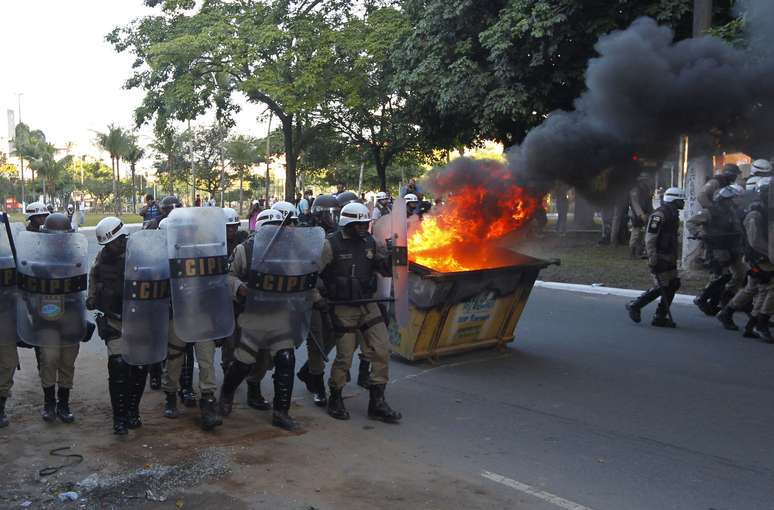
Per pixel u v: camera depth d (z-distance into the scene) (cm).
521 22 1318
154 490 409
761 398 614
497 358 756
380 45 2109
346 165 3703
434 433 523
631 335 868
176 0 2386
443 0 1548
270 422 542
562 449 492
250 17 2283
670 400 609
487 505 398
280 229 515
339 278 533
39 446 479
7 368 519
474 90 1528
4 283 513
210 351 520
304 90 2188
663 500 409
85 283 525
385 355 549
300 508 387
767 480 440
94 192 6806
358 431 525
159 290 501
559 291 1233
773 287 811
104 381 660
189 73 2295
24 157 5359
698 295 1100
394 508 391
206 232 506
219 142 4900
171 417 548
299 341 529
